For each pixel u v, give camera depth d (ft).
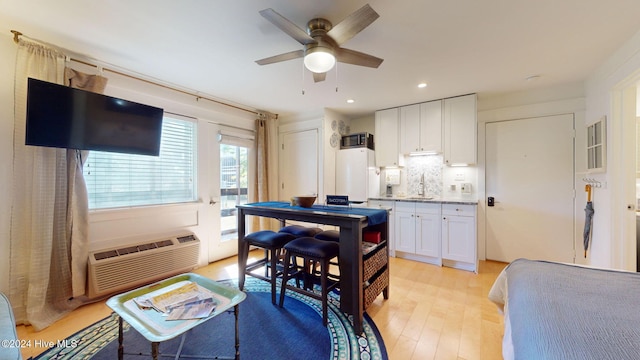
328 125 13.57
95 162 8.45
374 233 7.52
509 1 5.30
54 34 6.67
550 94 10.37
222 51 7.52
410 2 5.33
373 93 11.01
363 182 13.19
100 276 7.72
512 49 7.29
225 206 12.35
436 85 10.06
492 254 11.60
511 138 11.15
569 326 2.96
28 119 6.31
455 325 6.72
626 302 3.51
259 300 8.07
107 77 8.50
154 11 5.71
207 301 5.15
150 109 8.82
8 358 3.28
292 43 7.09
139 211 9.25
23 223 6.81
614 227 7.77
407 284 9.26
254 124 13.66
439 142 11.78
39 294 6.70
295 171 14.39
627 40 6.78
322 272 6.68
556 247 10.39
